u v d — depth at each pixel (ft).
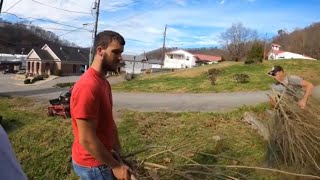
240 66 118.11
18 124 34.24
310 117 17.24
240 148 22.16
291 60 122.52
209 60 301.02
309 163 15.89
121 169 9.80
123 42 10.21
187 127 28.22
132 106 50.34
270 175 16.38
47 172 24.08
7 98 59.77
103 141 10.17
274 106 18.31
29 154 26.35
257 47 126.93
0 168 4.17
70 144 26.73
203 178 11.86
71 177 23.06
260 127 24.94
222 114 32.32
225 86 76.43
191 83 85.10
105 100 9.98
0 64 252.83
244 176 12.75
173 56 296.51
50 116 37.29
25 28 290.35
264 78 87.35
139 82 98.94
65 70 207.51
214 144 22.12
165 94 70.44
